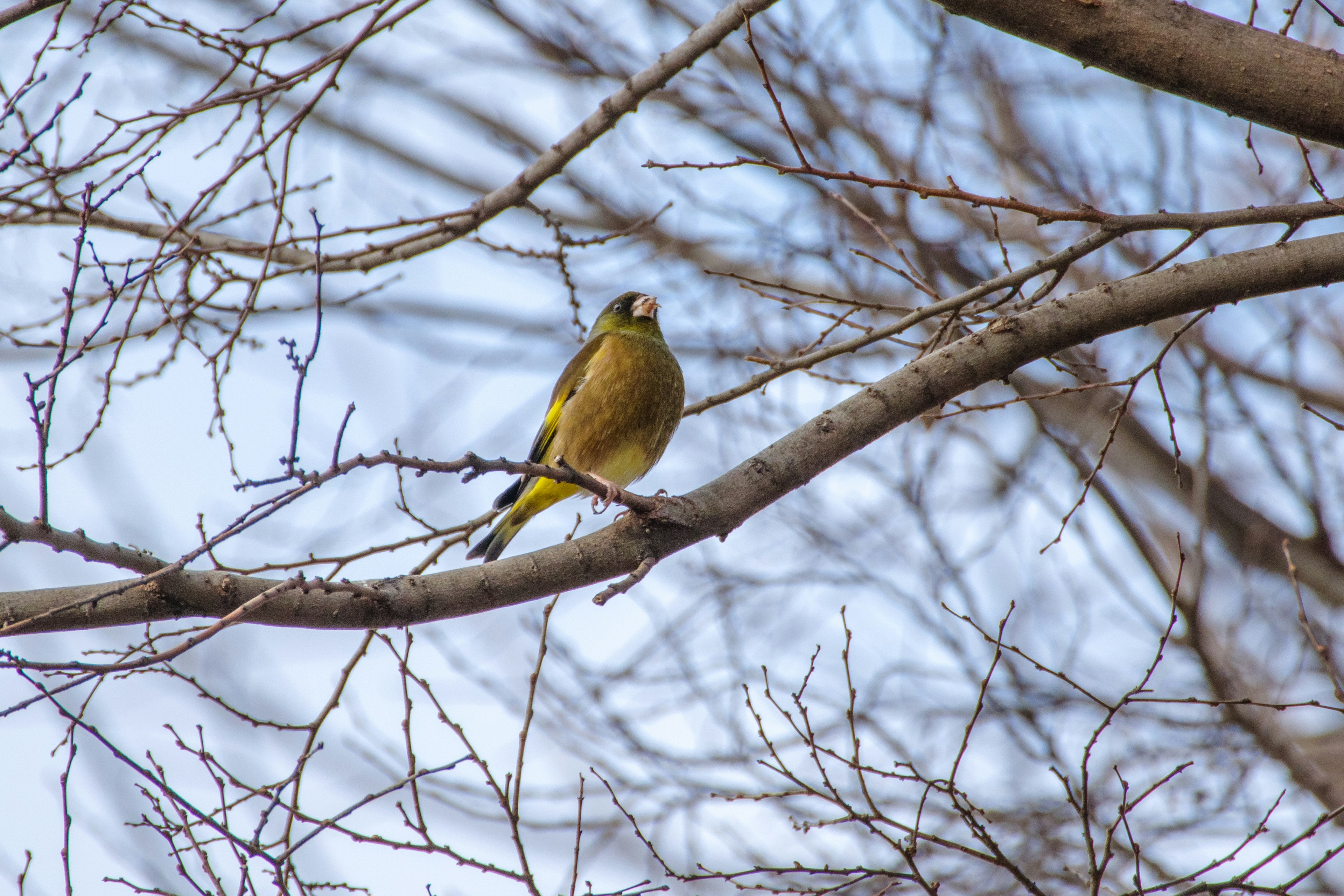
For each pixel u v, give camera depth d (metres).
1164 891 12.16
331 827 8.52
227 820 8.64
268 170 9.51
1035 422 16.97
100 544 7.79
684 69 10.62
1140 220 8.43
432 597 8.41
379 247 10.59
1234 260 8.73
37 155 10.51
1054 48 8.20
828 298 9.83
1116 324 8.84
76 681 6.83
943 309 9.07
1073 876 12.62
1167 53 7.97
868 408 9.02
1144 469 16.95
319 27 9.95
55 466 8.52
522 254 11.25
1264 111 8.01
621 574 8.75
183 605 8.00
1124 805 8.05
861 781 8.56
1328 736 15.45
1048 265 8.77
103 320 7.92
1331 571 15.45
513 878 8.46
